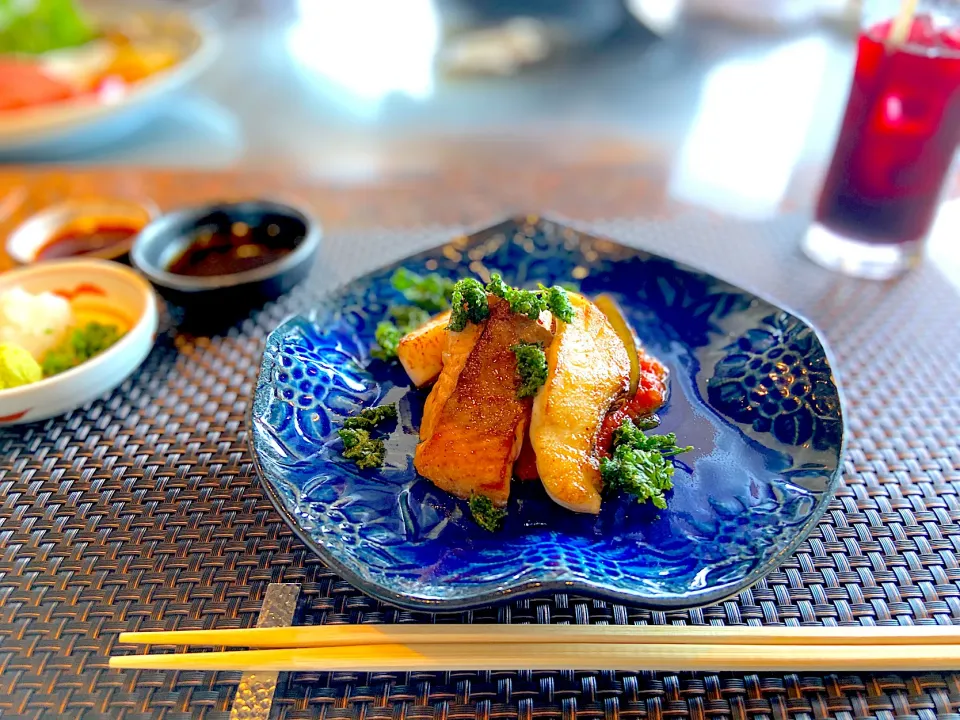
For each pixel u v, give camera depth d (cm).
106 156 55
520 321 23
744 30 78
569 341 23
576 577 18
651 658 19
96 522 23
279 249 35
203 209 35
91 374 26
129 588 21
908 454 25
